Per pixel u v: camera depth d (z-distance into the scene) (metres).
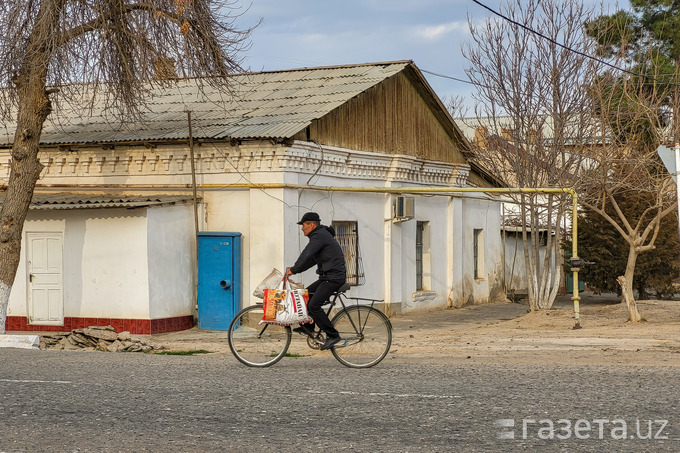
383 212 22.78
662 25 35.12
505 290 31.33
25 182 16.09
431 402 8.27
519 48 22.19
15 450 6.57
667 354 12.59
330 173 20.28
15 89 16.44
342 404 8.22
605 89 22.53
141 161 19.92
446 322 21.62
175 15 16.50
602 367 10.81
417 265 25.11
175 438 6.91
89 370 10.72
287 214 18.56
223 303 18.45
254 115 19.88
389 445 6.62
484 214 29.66
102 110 22.20
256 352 11.27
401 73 23.53
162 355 13.10
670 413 7.66
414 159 23.52
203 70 17.23
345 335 11.12
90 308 18.36
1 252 16.02
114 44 16.20
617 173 22.30
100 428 7.27
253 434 7.02
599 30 22.73
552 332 16.58
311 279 19.52
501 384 9.31
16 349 13.47
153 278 17.97
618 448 6.51
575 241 17.09
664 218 28.58
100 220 18.30
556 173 22.44
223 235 18.50
